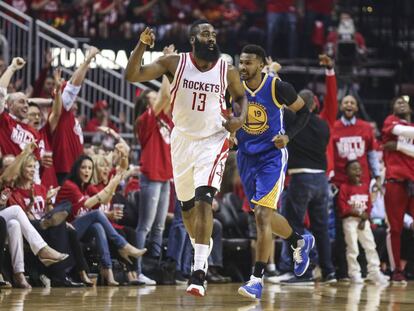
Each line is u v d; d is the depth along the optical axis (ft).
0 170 71.41
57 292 64.28
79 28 124.67
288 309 51.21
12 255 68.74
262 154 58.85
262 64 58.80
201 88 52.75
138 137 79.20
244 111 53.31
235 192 90.79
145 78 52.47
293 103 58.59
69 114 79.25
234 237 88.28
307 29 136.98
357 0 145.38
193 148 53.26
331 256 87.30
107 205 78.07
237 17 136.05
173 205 86.84
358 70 134.10
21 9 124.06
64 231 71.36
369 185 88.74
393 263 88.38
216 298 59.57
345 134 88.89
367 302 58.08
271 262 85.71
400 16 143.54
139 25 128.67
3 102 71.92
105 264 73.82
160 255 79.36
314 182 80.48
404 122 88.53
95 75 107.04
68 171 79.10
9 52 108.47
